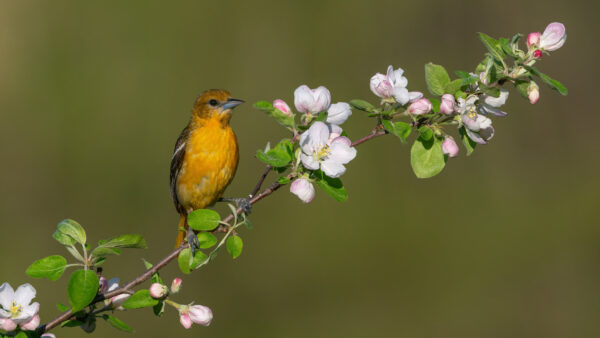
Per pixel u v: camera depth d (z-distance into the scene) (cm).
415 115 455
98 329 1303
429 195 1575
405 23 1714
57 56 1561
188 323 440
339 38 1686
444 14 1717
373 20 1697
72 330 1287
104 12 1605
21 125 1509
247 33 1644
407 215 1543
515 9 1730
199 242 436
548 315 1441
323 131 443
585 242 1505
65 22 1583
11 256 1407
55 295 1342
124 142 1523
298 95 461
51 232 1442
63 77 1546
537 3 1733
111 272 1376
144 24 1602
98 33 1597
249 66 1630
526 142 1709
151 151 1528
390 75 465
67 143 1505
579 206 1583
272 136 1595
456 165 1639
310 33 1664
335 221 1515
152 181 1498
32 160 1486
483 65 461
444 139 452
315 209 1525
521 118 1727
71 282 407
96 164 1502
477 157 1653
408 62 1702
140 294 435
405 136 437
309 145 442
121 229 1457
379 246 1506
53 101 1527
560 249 1509
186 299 1388
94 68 1573
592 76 1742
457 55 1712
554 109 1727
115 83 1562
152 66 1589
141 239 424
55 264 417
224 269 1434
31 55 1562
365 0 1702
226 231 443
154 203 1488
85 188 1484
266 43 1645
